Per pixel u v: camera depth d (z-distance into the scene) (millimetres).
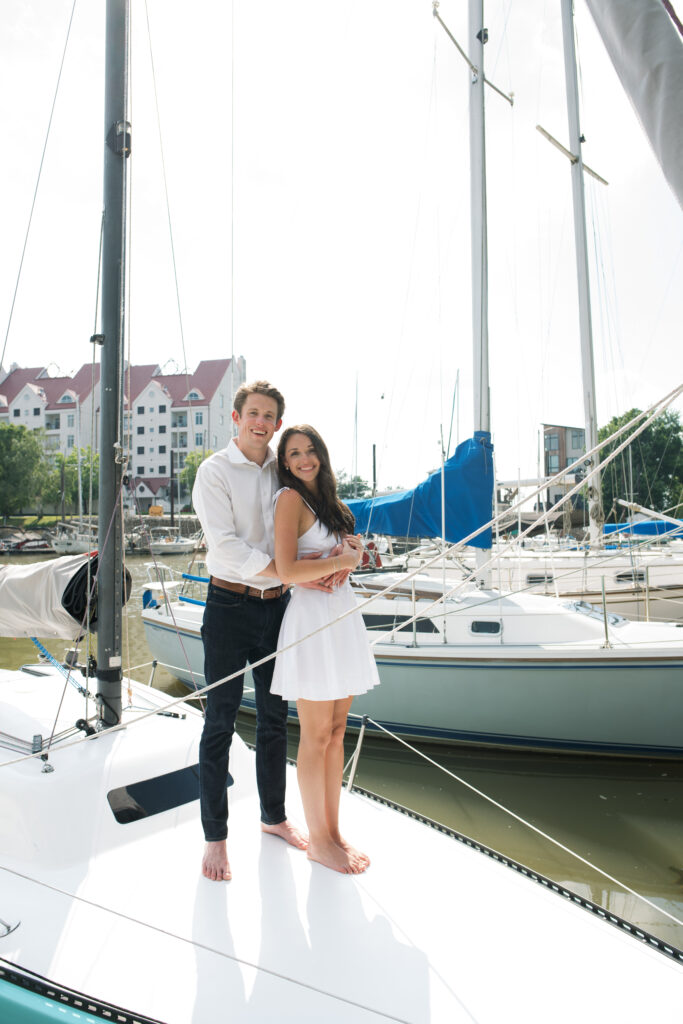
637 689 5168
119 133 2309
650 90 1177
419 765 5520
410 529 6047
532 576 9289
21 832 1915
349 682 1967
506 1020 1374
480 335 6727
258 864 1936
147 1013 1353
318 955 1544
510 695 5461
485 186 6883
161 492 53594
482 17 7078
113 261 2312
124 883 1801
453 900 1796
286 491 1980
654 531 10695
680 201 1146
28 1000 1397
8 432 43312
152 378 56938
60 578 2588
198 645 7023
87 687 2414
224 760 1967
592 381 10055
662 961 1599
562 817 4566
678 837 4266
